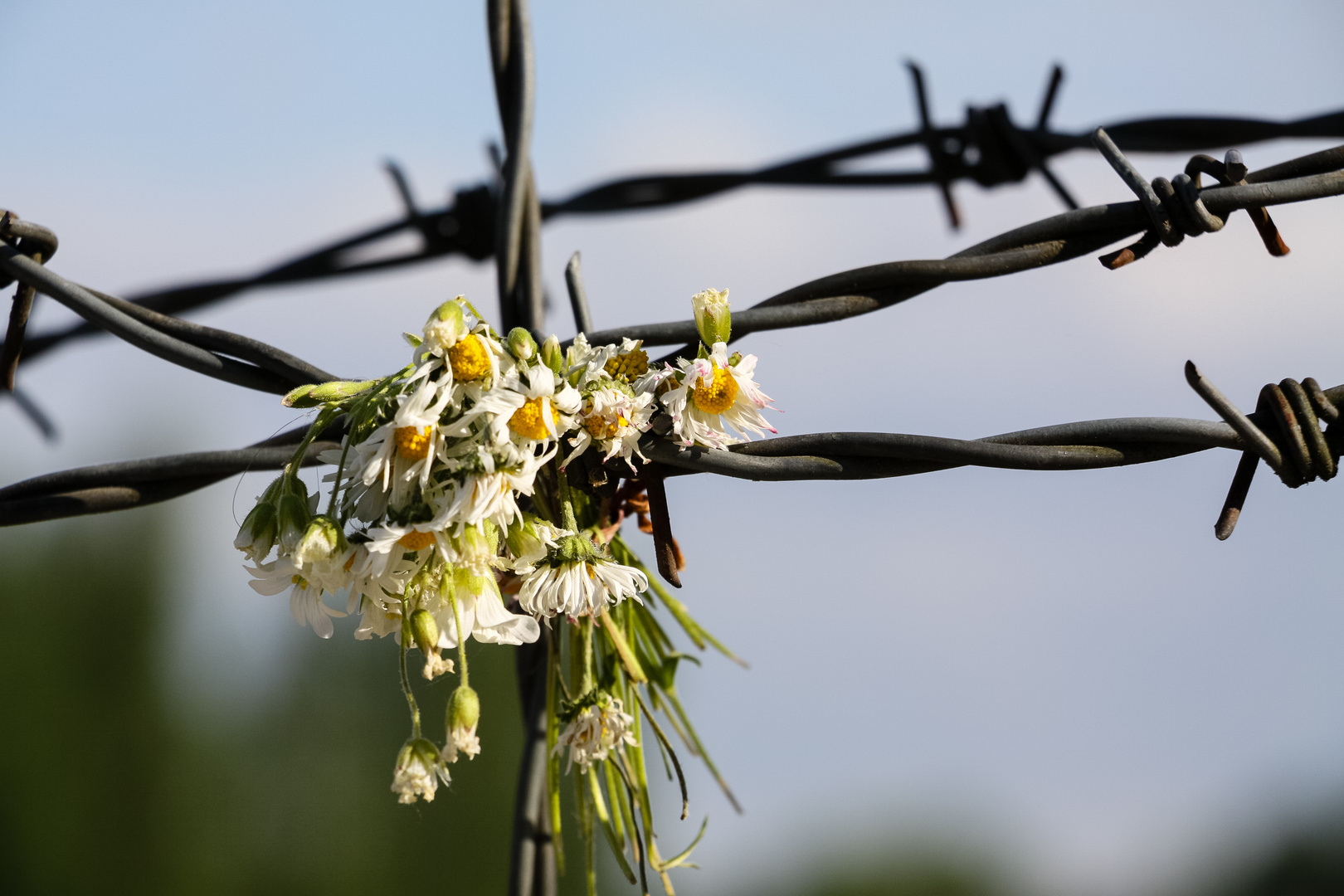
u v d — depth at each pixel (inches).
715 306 27.3
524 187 29.3
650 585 29.0
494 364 26.6
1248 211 28.0
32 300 28.9
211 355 28.5
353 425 26.9
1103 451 27.5
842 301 28.1
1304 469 27.4
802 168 35.9
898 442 27.5
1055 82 34.3
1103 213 28.1
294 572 26.9
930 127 35.7
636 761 28.9
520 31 29.2
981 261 28.1
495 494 26.6
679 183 35.7
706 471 27.6
